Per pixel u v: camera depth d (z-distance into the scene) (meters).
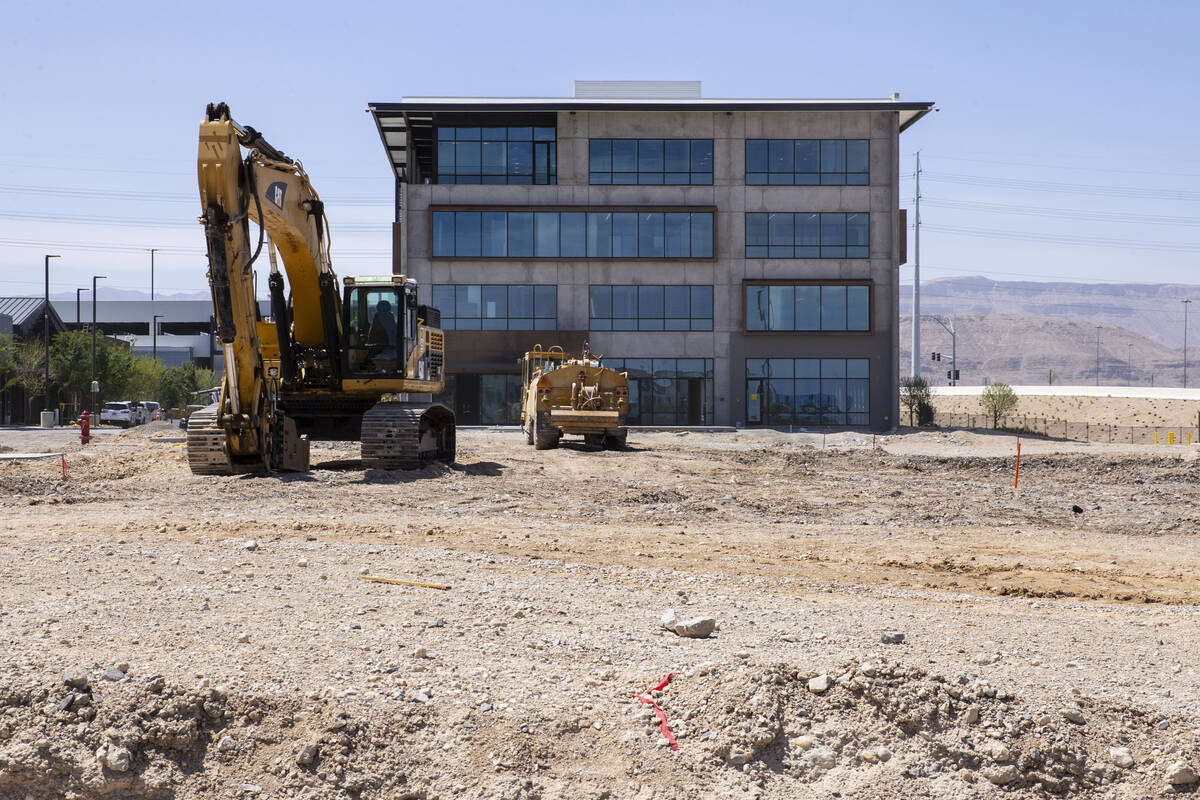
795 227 52.16
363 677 6.21
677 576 10.34
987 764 5.54
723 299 52.03
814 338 52.06
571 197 51.78
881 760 5.58
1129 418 84.69
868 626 8.19
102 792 5.15
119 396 67.88
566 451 28.09
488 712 5.81
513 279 51.66
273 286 19.80
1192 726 5.83
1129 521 16.03
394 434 19.62
